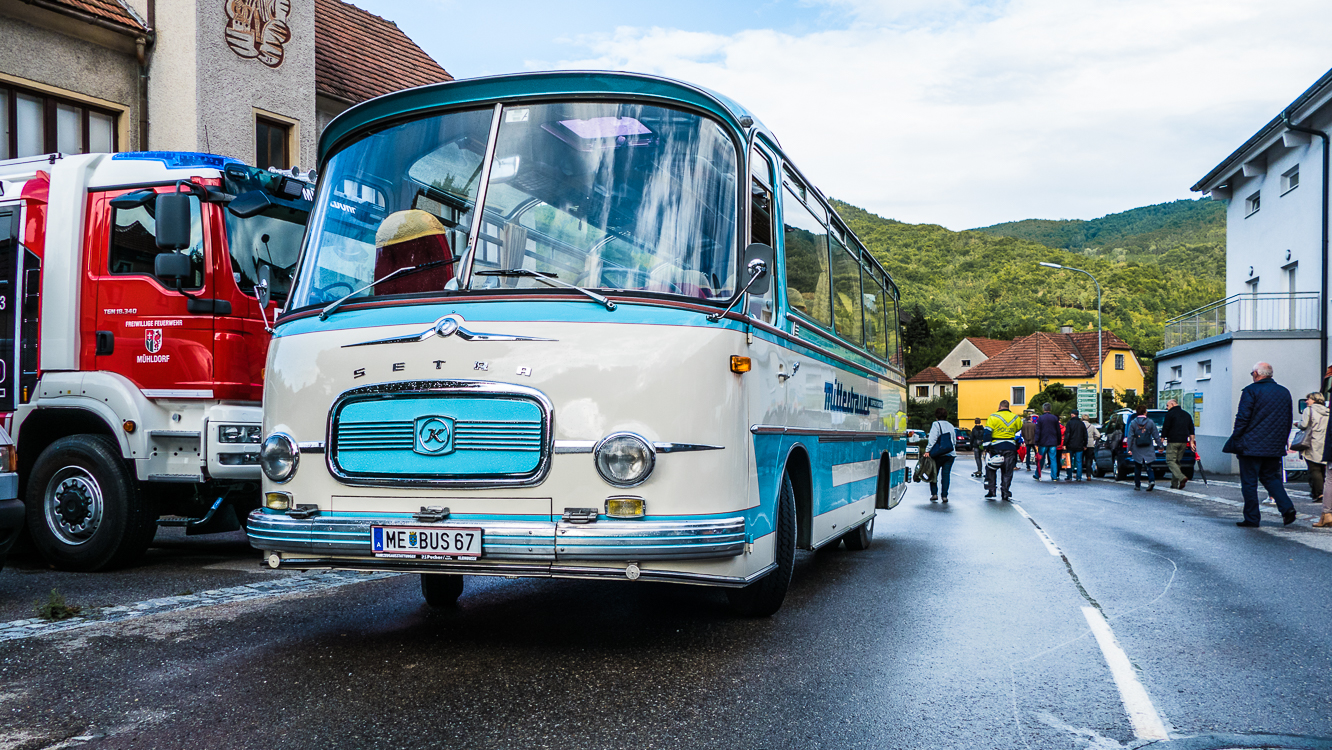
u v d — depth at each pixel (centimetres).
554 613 631
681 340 486
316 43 1900
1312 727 419
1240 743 397
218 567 830
